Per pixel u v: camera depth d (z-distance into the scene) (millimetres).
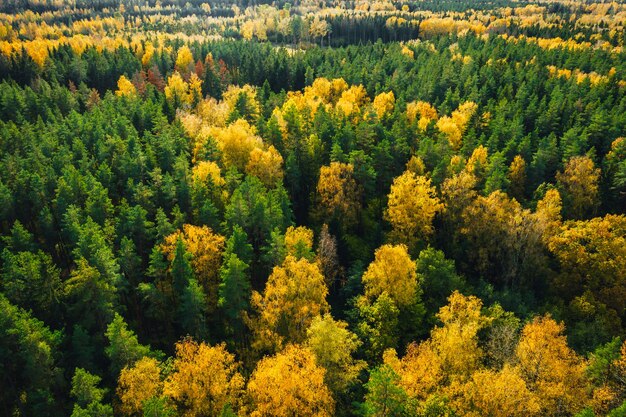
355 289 66562
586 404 43500
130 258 61906
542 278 68562
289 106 111188
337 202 78312
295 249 62625
